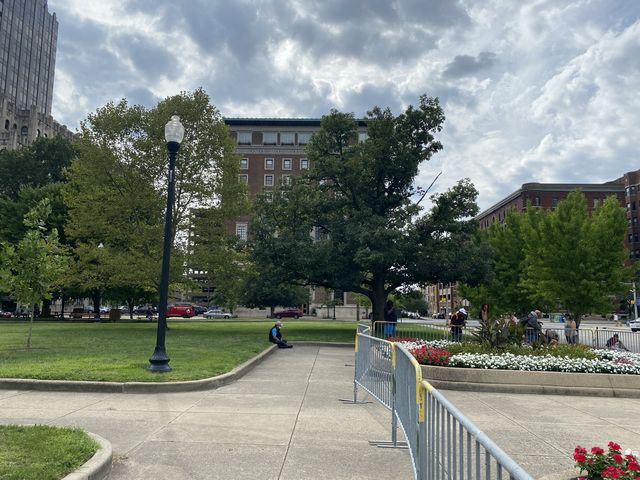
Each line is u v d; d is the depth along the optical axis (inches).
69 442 213.9
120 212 1071.6
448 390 416.5
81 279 1089.4
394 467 212.4
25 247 602.5
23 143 4466.0
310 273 1121.4
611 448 165.2
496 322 553.3
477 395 397.1
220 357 543.2
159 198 1058.1
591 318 3393.2
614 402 375.2
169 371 426.3
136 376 392.2
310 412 314.8
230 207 1103.6
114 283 1071.0
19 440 216.4
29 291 603.5
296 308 3193.9
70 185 1267.2
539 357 453.1
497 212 4160.9
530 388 407.5
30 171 2182.6
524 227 1374.3
